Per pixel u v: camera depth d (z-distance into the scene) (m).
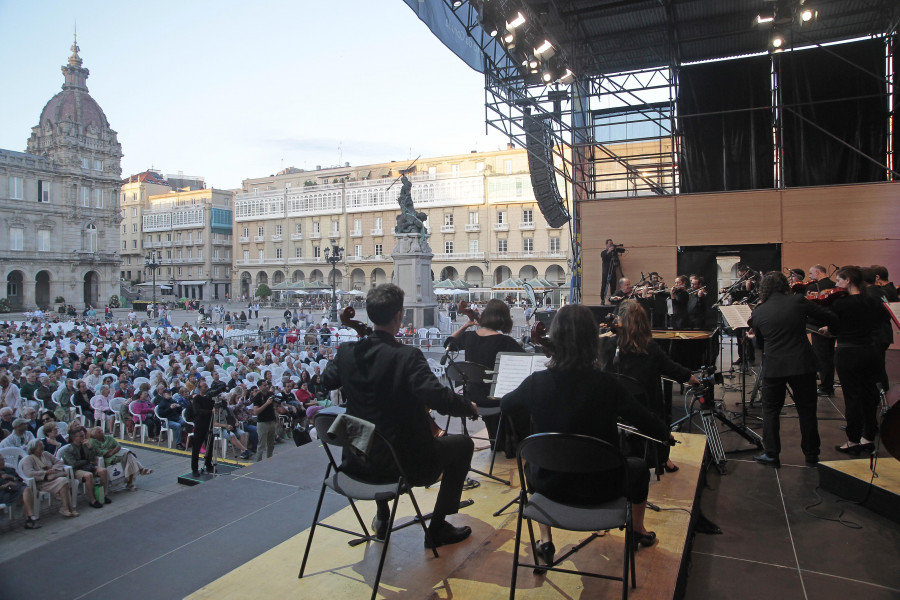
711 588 2.88
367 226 63.62
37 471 7.61
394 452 2.68
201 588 2.71
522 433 4.43
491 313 4.47
